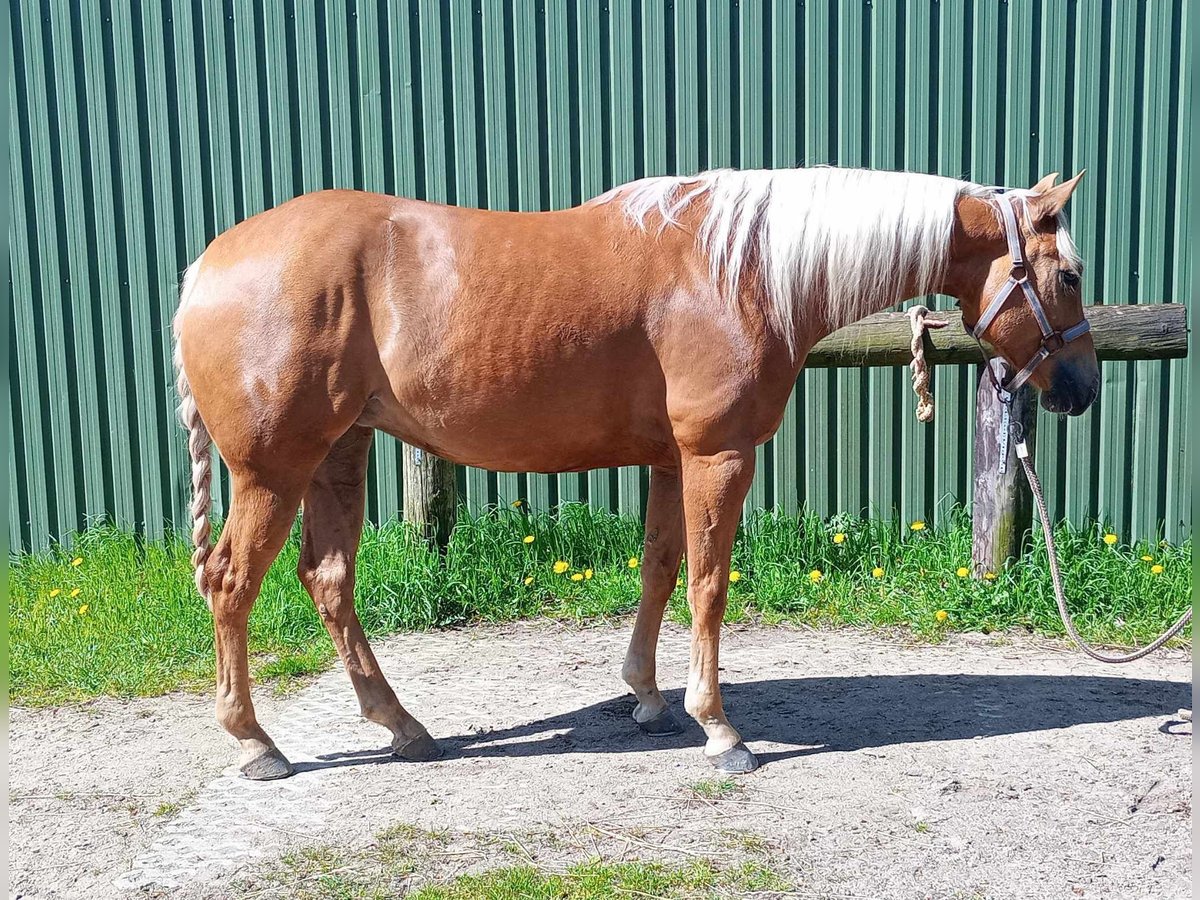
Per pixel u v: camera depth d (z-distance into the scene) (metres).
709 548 2.92
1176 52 4.91
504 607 4.62
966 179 4.96
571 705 3.57
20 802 2.88
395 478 5.09
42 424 5.11
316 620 4.37
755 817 2.71
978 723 3.33
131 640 4.15
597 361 2.88
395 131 4.93
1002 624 4.33
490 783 2.95
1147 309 4.38
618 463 3.14
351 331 2.82
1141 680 3.73
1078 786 2.86
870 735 3.25
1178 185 4.96
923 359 3.50
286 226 2.88
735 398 2.85
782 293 2.85
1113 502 5.09
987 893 2.33
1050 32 4.87
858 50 4.86
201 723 3.47
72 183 4.97
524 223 2.97
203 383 2.86
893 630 4.35
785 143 4.92
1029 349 3.02
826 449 5.06
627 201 3.00
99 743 3.31
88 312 5.04
